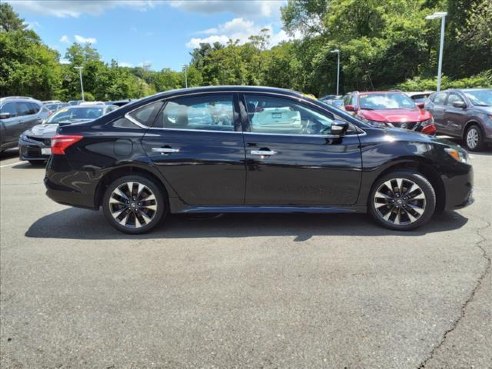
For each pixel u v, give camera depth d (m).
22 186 8.14
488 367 2.52
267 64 78.38
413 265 3.91
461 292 3.39
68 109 11.90
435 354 2.64
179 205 4.90
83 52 65.75
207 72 84.69
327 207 4.86
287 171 4.75
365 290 3.46
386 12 48.41
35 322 3.13
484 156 10.22
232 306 3.27
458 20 35.81
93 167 4.88
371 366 2.55
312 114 4.84
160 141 4.82
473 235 4.65
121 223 4.97
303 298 3.37
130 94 67.06
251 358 2.65
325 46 53.47
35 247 4.64
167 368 2.59
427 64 40.62
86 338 2.92
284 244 4.53
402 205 4.80
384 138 4.78
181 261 4.16
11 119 12.41
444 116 12.35
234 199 4.86
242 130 4.81
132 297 3.46
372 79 45.06
